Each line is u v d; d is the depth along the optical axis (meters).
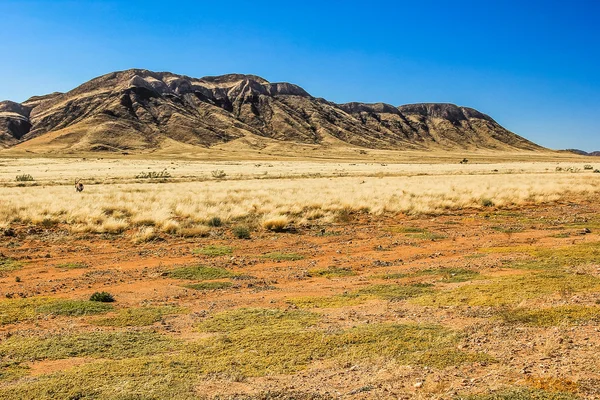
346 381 6.06
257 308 9.95
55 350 7.63
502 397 5.07
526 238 19.02
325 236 21.03
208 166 118.19
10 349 7.69
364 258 16.19
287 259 16.19
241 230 20.81
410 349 7.04
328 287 12.16
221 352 7.35
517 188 39.47
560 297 9.23
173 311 10.14
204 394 5.76
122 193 35.38
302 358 6.98
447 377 5.89
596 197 35.56
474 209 30.41
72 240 20.05
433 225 24.00
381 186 42.06
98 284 12.88
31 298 11.34
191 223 23.66
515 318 7.95
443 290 10.86
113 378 6.32
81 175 73.44
